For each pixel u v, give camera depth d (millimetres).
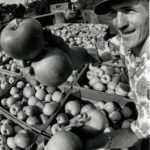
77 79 2762
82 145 1219
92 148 1248
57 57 1209
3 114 2654
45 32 1273
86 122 1300
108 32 4672
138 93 1237
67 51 1406
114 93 2641
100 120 1279
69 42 4188
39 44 1170
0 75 3480
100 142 1272
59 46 1317
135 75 1249
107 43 1696
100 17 5484
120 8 1034
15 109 2652
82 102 2666
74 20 6621
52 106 2480
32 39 1141
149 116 1192
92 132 1270
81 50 1701
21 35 1124
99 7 1154
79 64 1649
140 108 1253
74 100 2607
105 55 1725
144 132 1243
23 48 1138
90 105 2492
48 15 5977
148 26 1063
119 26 1086
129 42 1141
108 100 2508
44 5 8055
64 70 1216
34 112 2566
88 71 3037
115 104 2443
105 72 2895
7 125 2475
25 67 1243
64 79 1252
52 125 2361
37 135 2188
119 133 1332
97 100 2574
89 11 5918
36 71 1217
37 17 5793
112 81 2748
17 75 3248
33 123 2424
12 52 1161
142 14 1023
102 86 2736
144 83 1183
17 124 2564
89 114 1330
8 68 3518
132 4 1000
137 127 1283
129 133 1319
